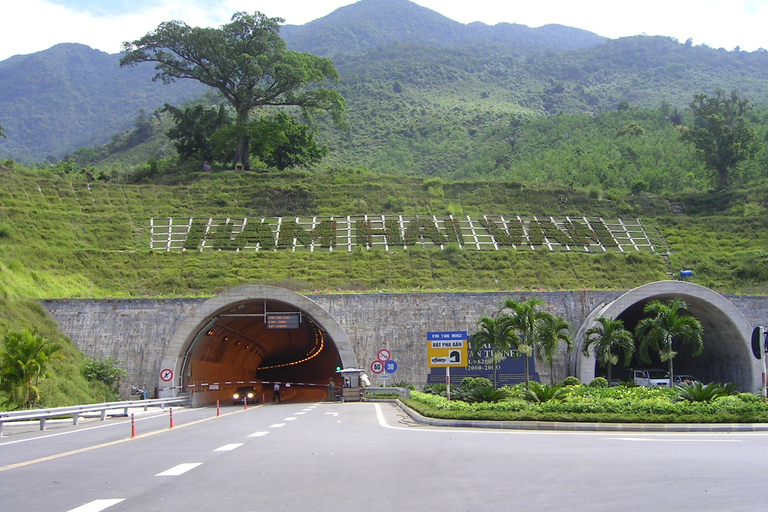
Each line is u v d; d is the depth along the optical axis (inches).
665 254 2844.5
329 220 3009.4
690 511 387.5
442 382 1812.3
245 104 3838.6
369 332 1924.2
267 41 3836.1
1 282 2010.3
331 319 1817.2
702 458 615.8
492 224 2999.5
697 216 3203.7
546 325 1606.8
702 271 2674.7
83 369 1747.0
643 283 2593.5
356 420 1165.7
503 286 2507.4
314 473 536.7
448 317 1946.4
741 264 2672.2
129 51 3799.2
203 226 2920.8
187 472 543.2
